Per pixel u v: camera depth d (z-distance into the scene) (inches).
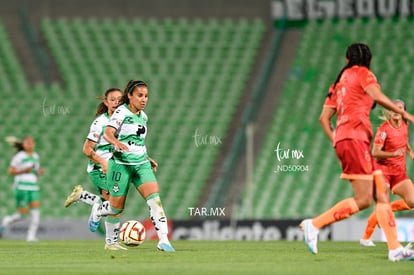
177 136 3705.7
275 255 1552.7
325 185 3410.4
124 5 4320.9
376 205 1348.4
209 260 1392.7
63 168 3597.4
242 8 4256.9
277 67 3937.0
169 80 3929.6
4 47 4146.2
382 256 1521.9
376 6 3996.1
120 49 4094.5
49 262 1370.6
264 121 3747.5
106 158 1819.6
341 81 1370.6
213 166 3604.8
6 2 4298.7
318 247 1991.9
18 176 2684.5
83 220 2935.5
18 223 2955.2
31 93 3912.4
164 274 1100.5
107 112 1784.0
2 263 1349.7
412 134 3506.4
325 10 4045.3
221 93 3875.5
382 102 1321.4
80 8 4320.9
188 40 4116.6
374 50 3875.5
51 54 4109.3
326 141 3575.3
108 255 1571.1
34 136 3737.7
